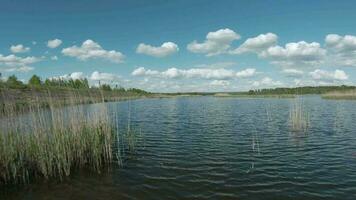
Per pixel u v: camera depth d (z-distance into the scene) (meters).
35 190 13.23
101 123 19.08
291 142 23.23
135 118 42.97
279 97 133.38
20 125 15.09
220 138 25.62
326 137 25.20
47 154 15.16
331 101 74.31
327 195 12.41
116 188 13.39
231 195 12.48
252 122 36.59
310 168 16.16
